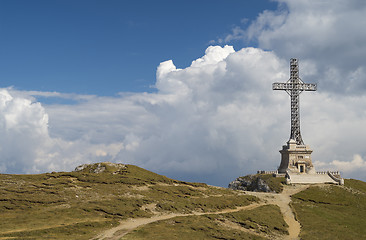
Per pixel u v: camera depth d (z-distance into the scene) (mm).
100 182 120438
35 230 68250
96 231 73000
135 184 123188
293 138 181375
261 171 182250
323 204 127750
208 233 78062
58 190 100938
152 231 74250
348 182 161250
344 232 97062
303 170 172000
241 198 122688
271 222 98000
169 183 137375
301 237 91062
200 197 119125
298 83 187000
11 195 90688
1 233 65562
